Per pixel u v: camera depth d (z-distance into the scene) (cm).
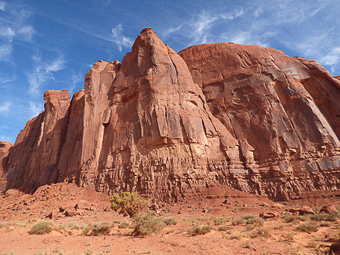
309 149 3241
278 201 2970
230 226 1472
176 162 3322
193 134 3500
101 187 3678
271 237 1029
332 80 3725
